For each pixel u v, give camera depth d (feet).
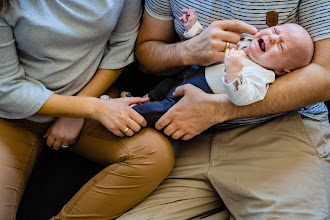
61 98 4.01
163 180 4.52
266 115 4.29
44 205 4.68
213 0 4.05
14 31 3.75
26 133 4.28
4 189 3.88
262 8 3.91
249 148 4.25
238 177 4.09
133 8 4.38
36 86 4.00
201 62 4.19
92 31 3.99
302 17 3.94
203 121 4.09
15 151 4.09
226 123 4.48
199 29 4.16
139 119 4.11
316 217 3.76
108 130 4.33
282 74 4.08
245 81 3.58
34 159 4.35
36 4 3.71
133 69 5.48
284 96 3.90
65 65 4.10
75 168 4.94
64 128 4.29
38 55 3.97
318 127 4.36
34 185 4.79
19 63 4.08
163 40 4.84
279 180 3.95
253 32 3.87
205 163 4.42
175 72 4.77
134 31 4.62
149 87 5.51
